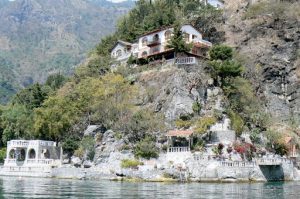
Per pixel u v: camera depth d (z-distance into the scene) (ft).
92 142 339.36
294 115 417.69
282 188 236.63
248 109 375.25
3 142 433.89
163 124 341.62
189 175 287.28
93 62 464.24
